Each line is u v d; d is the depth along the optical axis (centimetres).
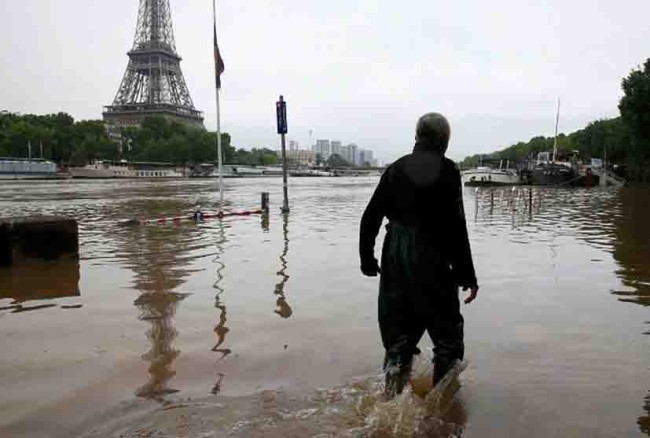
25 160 9381
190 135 13500
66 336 509
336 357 445
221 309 602
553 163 6172
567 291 686
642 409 348
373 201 386
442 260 372
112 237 1271
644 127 4838
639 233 1337
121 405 356
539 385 386
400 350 375
